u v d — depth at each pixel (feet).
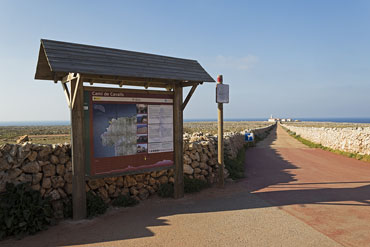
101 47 18.98
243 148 59.11
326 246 13.01
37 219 15.01
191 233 14.64
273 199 21.43
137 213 18.22
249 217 17.13
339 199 21.07
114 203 19.92
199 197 22.35
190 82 21.94
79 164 16.84
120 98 19.06
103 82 20.95
